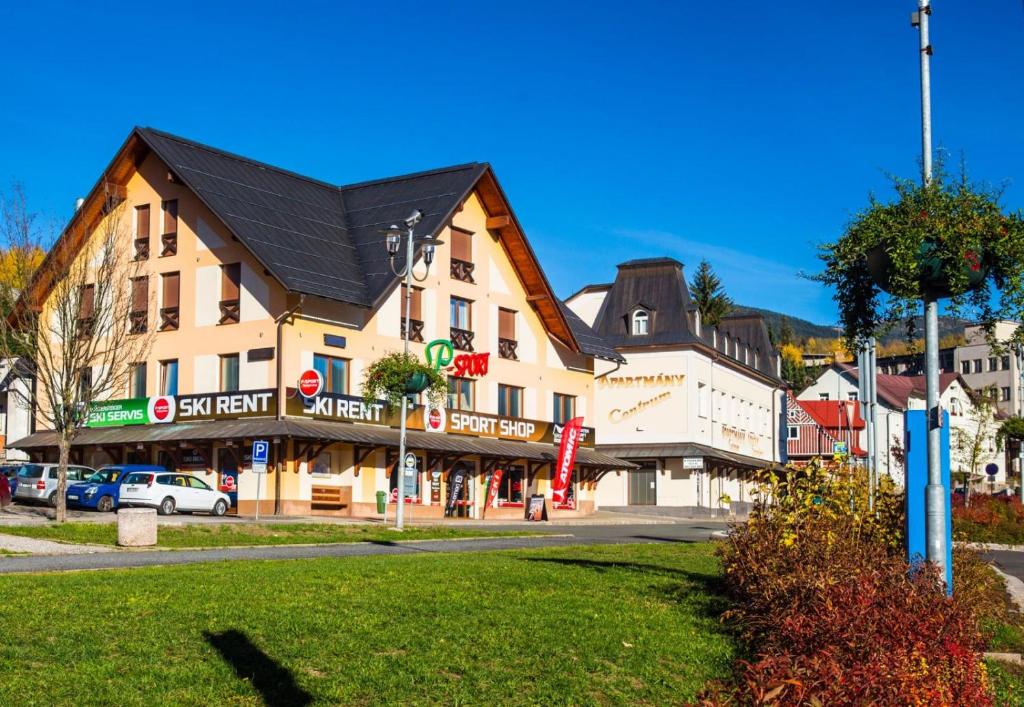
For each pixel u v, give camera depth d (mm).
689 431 68750
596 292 77562
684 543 31797
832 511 16359
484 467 53188
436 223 50219
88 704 9797
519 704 10656
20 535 26500
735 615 14852
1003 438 87562
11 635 11883
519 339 56438
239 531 30156
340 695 10469
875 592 11594
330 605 14609
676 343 69375
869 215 12719
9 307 39469
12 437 59562
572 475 59375
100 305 38094
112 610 13547
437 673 11477
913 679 9211
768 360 86938
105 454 49188
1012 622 16375
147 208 49250
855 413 90625
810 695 8023
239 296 45875
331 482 45438
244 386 45188
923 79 13312
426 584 17156
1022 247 12188
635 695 11352
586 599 16453
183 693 10234
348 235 51938
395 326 48969
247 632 12633
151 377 48219
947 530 12594
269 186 50906
